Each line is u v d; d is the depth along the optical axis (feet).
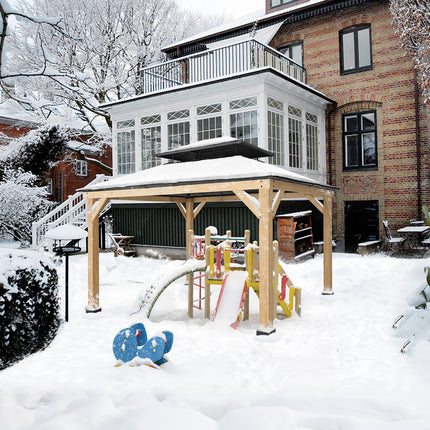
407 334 16.58
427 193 46.96
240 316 21.35
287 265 37.55
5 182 49.14
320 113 51.96
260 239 19.43
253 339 18.92
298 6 53.01
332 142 53.42
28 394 10.14
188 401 9.57
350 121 52.95
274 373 14.30
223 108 42.75
